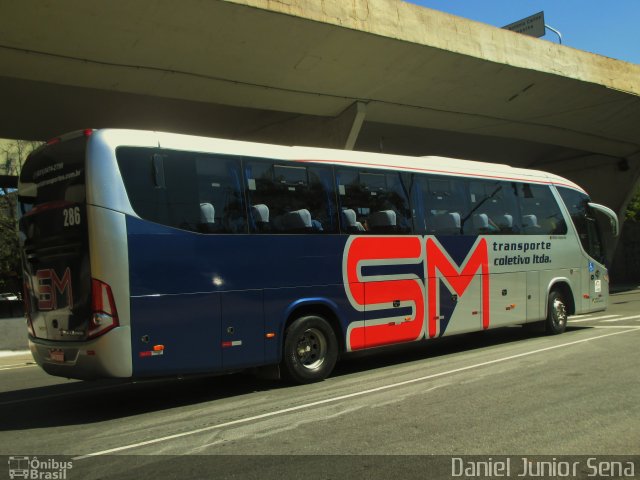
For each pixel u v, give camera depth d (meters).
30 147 23.42
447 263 10.31
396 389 7.63
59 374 7.15
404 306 9.59
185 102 18.88
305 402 7.14
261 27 13.98
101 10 12.34
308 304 8.41
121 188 6.83
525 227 11.96
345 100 18.33
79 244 6.82
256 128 21.83
